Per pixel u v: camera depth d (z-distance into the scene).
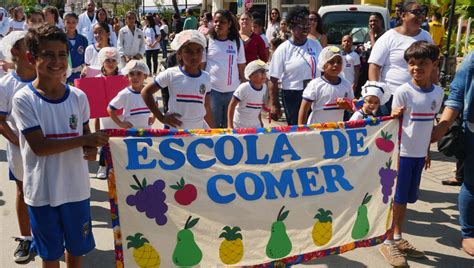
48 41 2.80
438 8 12.16
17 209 3.85
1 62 4.61
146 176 3.05
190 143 3.15
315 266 3.98
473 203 3.67
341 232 3.54
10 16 14.41
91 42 9.63
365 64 7.22
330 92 4.38
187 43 3.97
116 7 34.06
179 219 3.12
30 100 2.82
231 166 3.23
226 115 5.57
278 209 3.32
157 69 15.63
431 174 6.36
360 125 3.60
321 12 9.41
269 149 3.32
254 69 4.90
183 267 3.14
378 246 4.35
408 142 4.06
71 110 2.97
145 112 5.11
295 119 5.37
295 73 5.22
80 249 3.10
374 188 3.68
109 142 2.98
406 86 4.06
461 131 3.68
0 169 6.07
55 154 2.91
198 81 4.12
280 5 20.27
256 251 3.28
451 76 10.89
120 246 3.04
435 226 4.79
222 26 5.34
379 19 7.38
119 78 5.45
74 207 3.02
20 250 3.89
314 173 3.44
